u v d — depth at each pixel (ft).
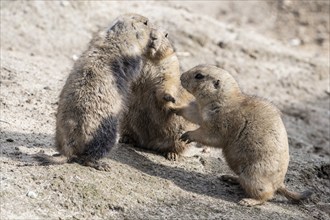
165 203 34.27
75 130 34.45
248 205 35.60
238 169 36.52
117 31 36.83
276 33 79.56
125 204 33.09
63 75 55.21
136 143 42.47
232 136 36.32
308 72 71.61
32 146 38.63
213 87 36.81
